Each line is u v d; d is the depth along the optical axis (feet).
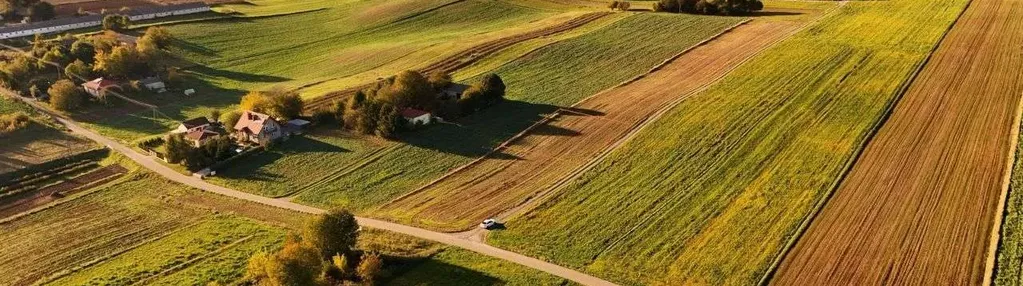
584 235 218.18
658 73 382.63
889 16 465.47
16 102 364.17
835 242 207.51
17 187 273.54
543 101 345.51
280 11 570.05
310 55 461.78
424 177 268.41
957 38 409.28
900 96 325.62
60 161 294.87
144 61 403.54
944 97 322.14
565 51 426.51
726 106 323.78
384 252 211.41
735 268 196.85
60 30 488.44
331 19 545.85
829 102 321.93
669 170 261.65
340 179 268.41
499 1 573.33
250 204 251.39
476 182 261.65
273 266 184.24
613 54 419.74
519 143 296.51
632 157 275.18
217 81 409.49
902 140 277.64
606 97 347.77
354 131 313.12
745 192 241.14
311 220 203.21
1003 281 184.55
